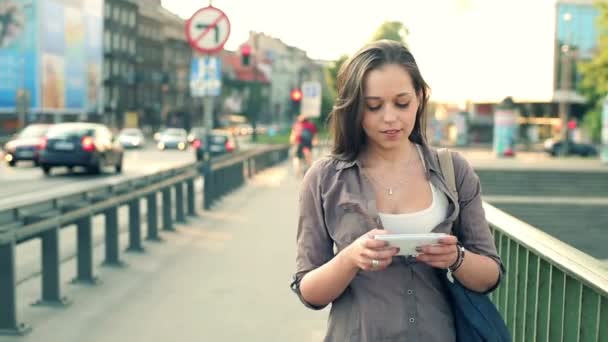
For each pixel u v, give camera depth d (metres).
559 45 65.00
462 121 63.81
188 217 13.05
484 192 23.88
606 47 38.25
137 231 9.18
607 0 38.00
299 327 5.98
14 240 5.48
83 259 7.30
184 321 6.07
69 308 6.38
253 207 14.95
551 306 3.30
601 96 50.81
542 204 18.83
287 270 8.22
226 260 8.77
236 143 37.69
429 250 2.08
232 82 125.06
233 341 5.57
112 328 5.82
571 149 56.00
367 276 2.25
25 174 26.12
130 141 56.91
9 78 61.69
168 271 8.07
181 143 55.28
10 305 5.53
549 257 3.14
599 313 2.73
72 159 25.39
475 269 2.20
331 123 2.36
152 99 106.62
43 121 68.56
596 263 2.80
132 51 99.69
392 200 2.28
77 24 73.00
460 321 2.26
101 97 81.31
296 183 21.83
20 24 62.31
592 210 18.72
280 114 150.25
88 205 7.16
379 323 2.22
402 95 2.22
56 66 68.19
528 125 76.25
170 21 112.62
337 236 2.28
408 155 2.33
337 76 2.36
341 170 2.30
